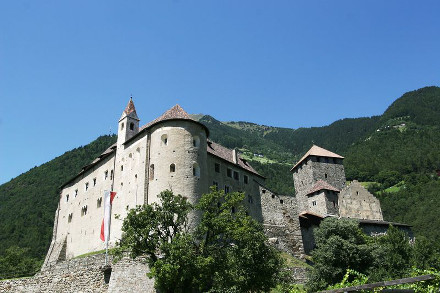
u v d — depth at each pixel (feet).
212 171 207.31
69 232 237.25
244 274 120.47
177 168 173.27
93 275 142.82
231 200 128.67
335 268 159.63
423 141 577.43
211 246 124.16
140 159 187.52
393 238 191.52
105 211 182.91
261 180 249.75
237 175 226.58
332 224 181.27
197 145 184.14
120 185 199.72
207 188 180.04
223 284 115.24
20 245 341.00
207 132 194.90
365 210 283.18
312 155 307.17
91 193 226.79
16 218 387.14
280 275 135.03
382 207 410.72
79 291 143.23
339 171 308.40
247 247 122.93
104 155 223.10
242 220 126.21
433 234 331.57
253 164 643.45
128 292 131.75
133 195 184.96
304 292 140.56
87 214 223.51
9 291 159.94
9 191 452.76
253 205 229.25
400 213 397.60
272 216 232.12
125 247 118.01
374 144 613.52
